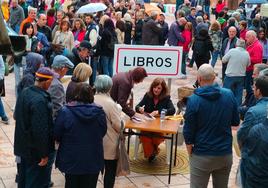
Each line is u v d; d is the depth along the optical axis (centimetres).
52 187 608
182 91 798
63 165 475
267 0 1633
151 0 2892
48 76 493
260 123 423
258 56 1031
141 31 1476
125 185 631
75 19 1197
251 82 1044
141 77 635
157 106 702
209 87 479
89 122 473
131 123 641
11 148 742
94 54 1133
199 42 1266
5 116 858
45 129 484
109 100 555
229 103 480
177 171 685
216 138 479
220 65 1645
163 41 1366
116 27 1309
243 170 441
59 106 550
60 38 1086
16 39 317
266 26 1354
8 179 627
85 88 481
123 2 1930
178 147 779
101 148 488
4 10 1416
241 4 2195
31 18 1023
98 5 1348
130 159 722
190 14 1698
